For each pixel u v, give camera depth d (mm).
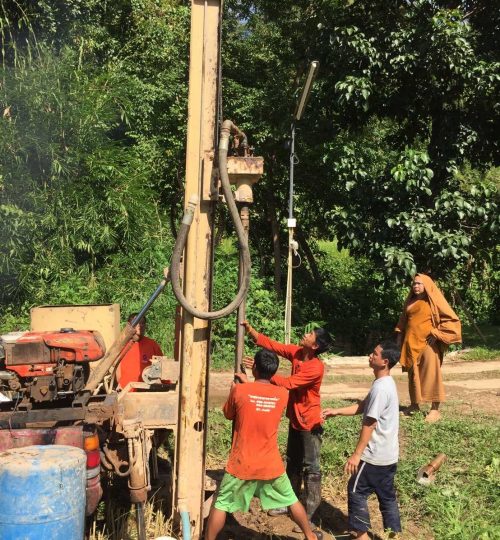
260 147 15531
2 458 3467
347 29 11992
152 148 15930
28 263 11453
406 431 7395
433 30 11438
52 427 4074
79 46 13734
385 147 15438
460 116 12539
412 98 12844
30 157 11633
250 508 5574
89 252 12328
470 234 12844
